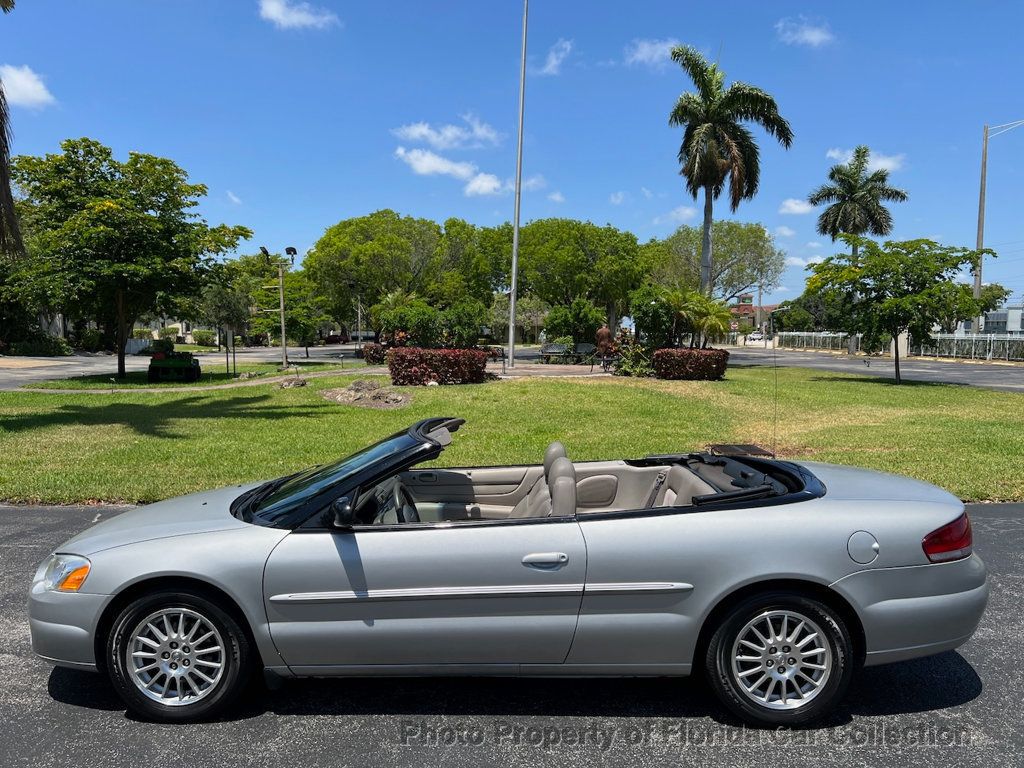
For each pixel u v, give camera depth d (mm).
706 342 22219
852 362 41594
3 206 12352
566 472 3703
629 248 44750
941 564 3289
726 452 4461
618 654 3268
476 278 51438
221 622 3291
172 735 3230
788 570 3188
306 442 11531
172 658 3354
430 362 19328
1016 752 3059
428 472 4547
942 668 3889
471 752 3078
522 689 3668
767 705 3229
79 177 23891
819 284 24344
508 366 26938
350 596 3244
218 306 59344
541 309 58969
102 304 24219
